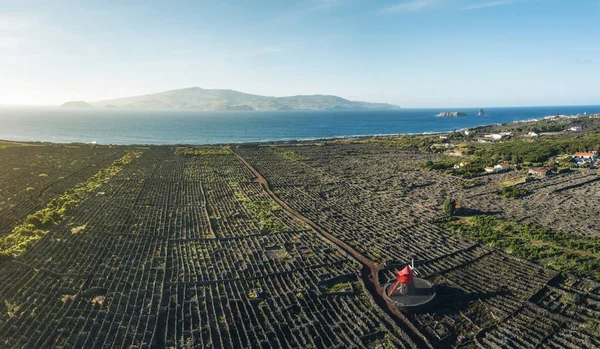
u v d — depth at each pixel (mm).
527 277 50406
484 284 48938
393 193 97000
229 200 88250
